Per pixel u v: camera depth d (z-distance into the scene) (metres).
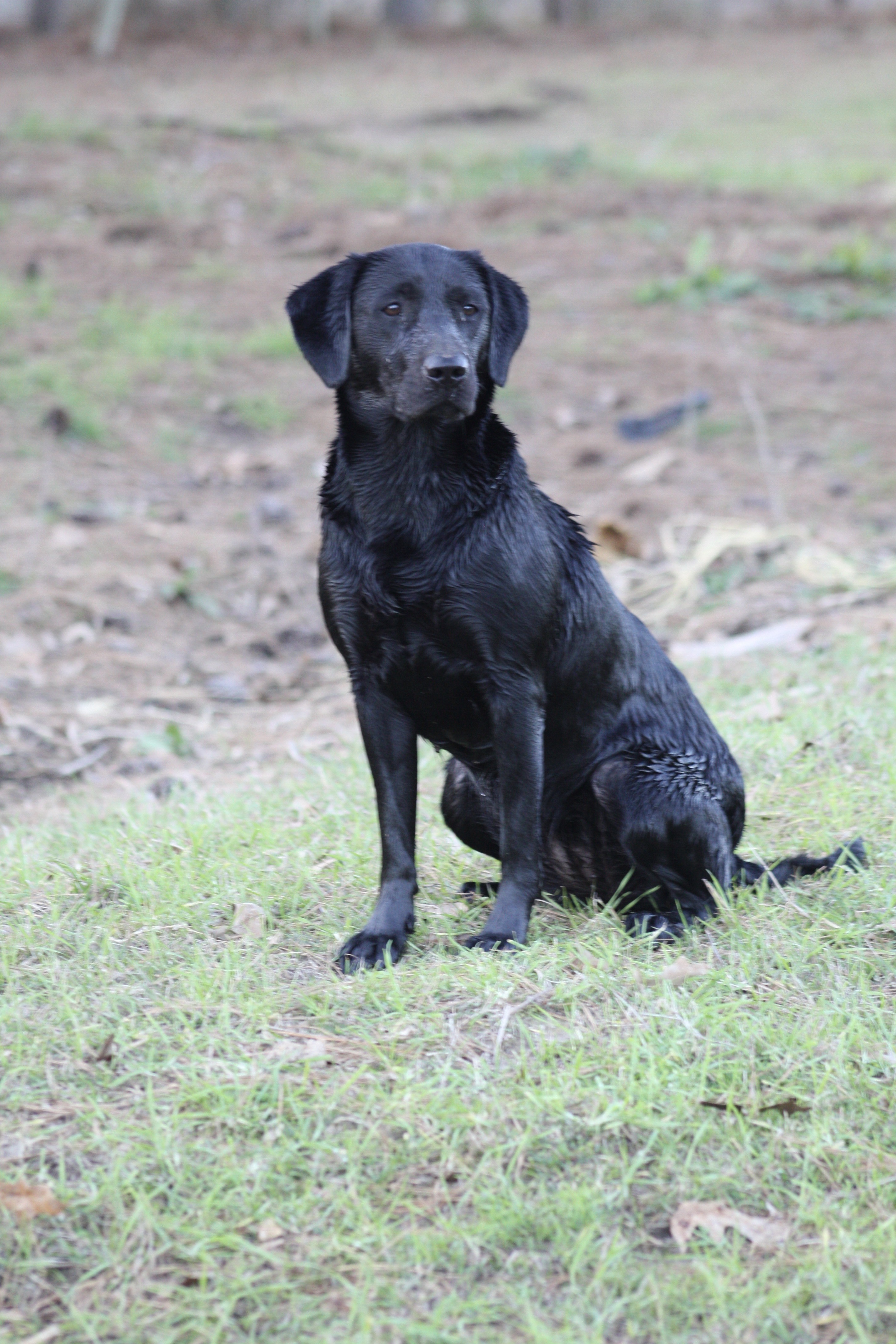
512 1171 4.42
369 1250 4.17
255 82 35.38
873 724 8.13
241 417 16.62
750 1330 3.92
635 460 15.70
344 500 5.76
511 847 5.75
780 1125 4.62
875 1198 4.36
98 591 12.84
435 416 5.42
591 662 6.04
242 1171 4.40
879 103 33.69
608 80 38.03
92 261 20.33
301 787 8.08
